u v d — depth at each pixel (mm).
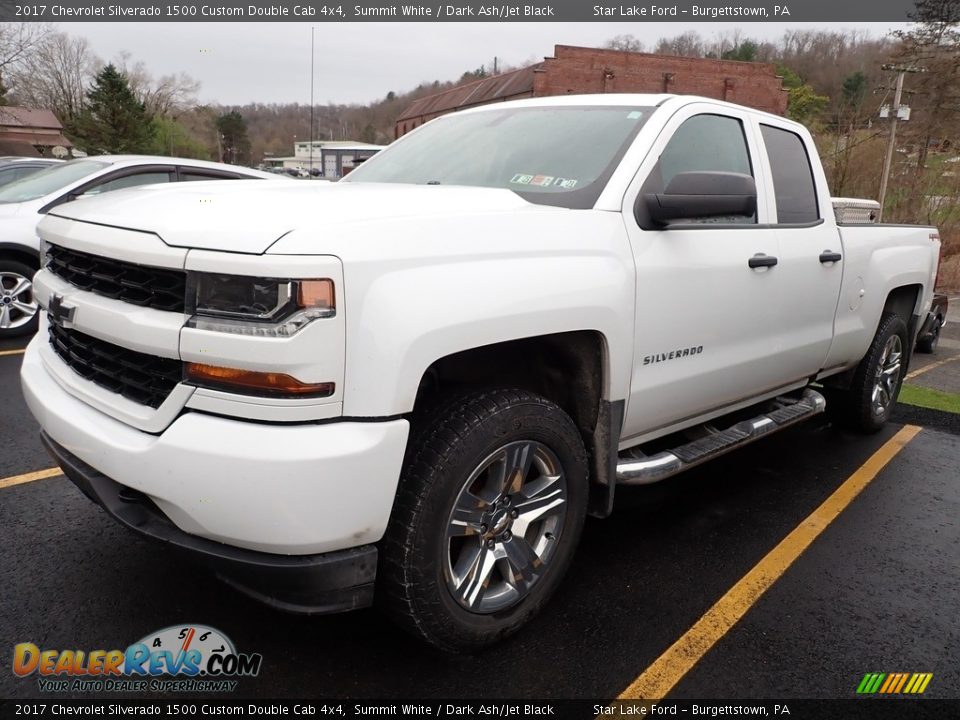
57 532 3195
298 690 2314
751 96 39969
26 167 8766
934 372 8047
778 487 4121
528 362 2844
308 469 1895
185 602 2730
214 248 1950
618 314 2645
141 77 70438
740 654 2584
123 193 2662
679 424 3367
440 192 2609
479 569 2379
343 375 1954
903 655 2625
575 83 37969
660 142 3016
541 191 2887
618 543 3365
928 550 3432
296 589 2045
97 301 2250
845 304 4168
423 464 2184
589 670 2467
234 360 1907
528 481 2582
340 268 1931
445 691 2338
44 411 2428
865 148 28703
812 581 3098
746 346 3428
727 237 3225
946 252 24688
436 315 2078
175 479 1960
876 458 4664
